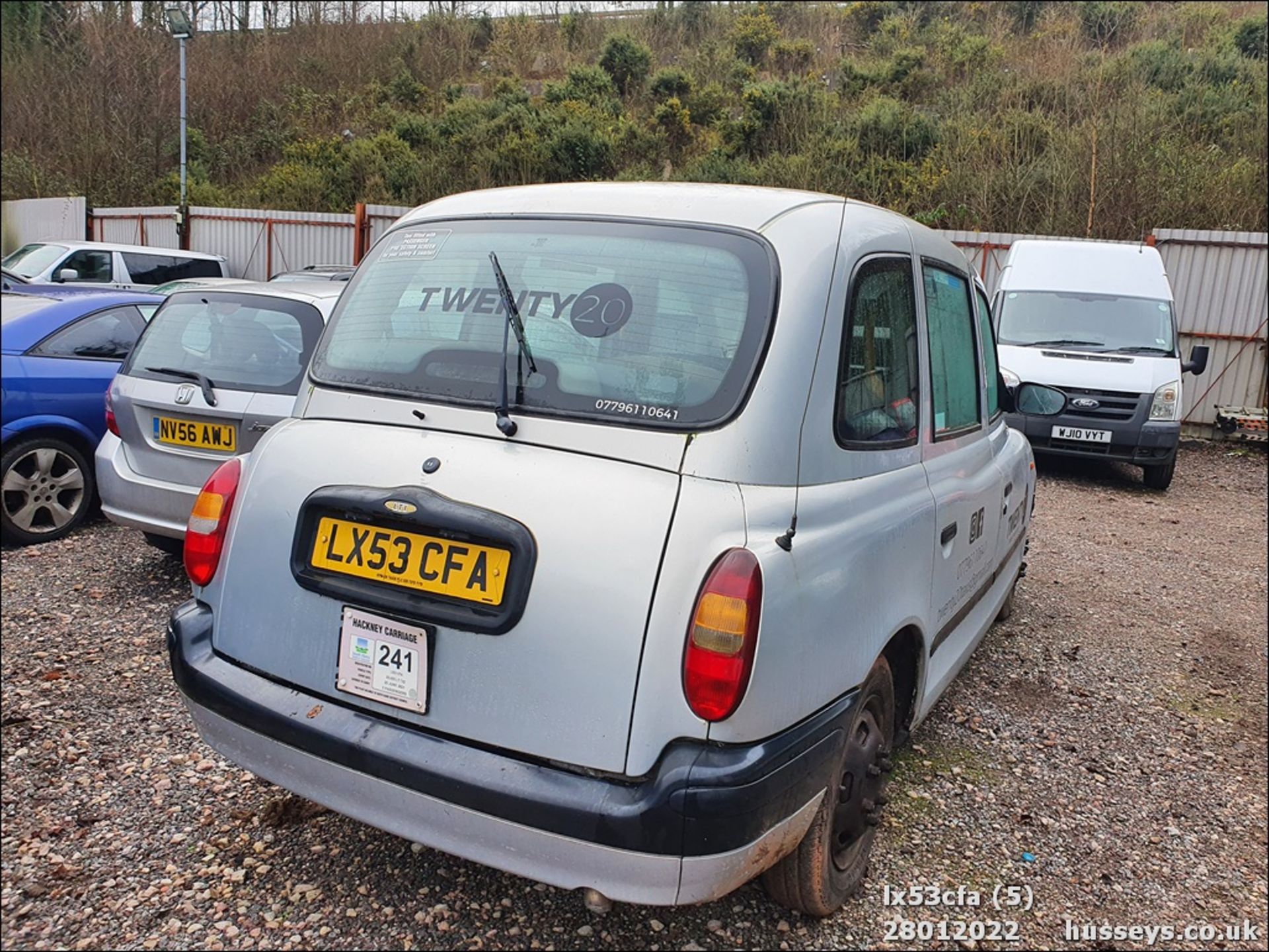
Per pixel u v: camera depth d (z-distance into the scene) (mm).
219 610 2465
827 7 32469
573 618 2010
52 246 13023
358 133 23156
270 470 2441
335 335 2662
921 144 19250
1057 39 27781
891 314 2777
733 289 2307
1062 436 9430
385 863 2783
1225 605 6133
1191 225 15234
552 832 1967
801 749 2129
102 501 4887
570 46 31375
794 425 2223
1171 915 2936
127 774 3193
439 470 2203
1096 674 4809
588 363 2273
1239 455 12180
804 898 2543
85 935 2445
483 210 2730
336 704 2270
